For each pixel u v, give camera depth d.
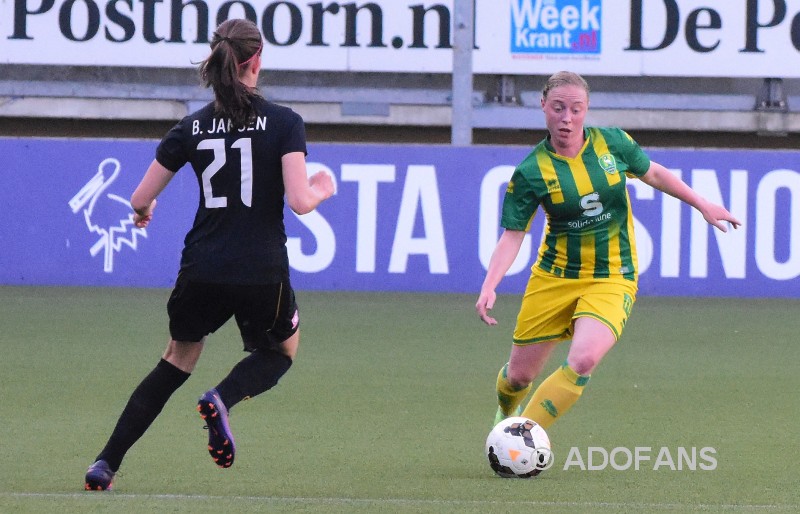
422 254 43.72
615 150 17.98
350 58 59.00
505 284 44.00
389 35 58.94
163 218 44.06
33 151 44.09
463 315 38.19
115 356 29.59
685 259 43.31
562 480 17.00
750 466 18.23
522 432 17.11
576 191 17.69
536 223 43.88
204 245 15.03
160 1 59.00
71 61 59.44
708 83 61.00
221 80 14.86
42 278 44.31
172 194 43.97
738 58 58.91
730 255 43.31
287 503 14.88
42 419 21.94
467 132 44.12
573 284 18.17
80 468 17.70
